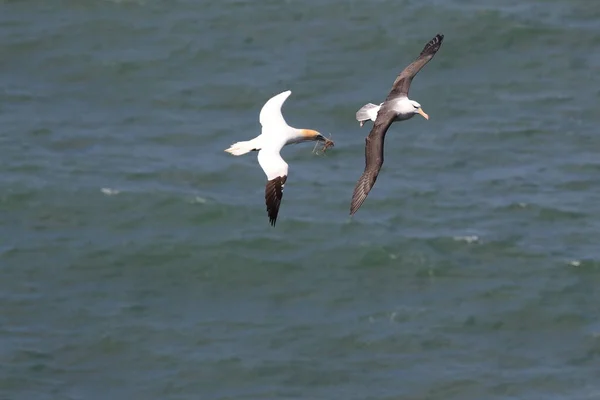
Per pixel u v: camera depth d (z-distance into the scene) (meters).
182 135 63.12
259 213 56.84
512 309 50.72
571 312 50.50
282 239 54.94
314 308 50.78
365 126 63.41
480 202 57.78
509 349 48.50
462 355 48.09
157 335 48.88
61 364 47.28
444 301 51.22
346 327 49.50
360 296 51.53
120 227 55.94
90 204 57.41
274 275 52.88
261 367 47.12
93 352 47.97
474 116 64.62
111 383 46.38
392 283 52.41
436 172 60.25
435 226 55.97
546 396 45.94
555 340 49.06
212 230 55.72
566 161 61.06
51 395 45.59
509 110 65.06
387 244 54.41
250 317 50.12
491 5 72.81
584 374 47.09
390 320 49.97
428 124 64.06
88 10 73.00
